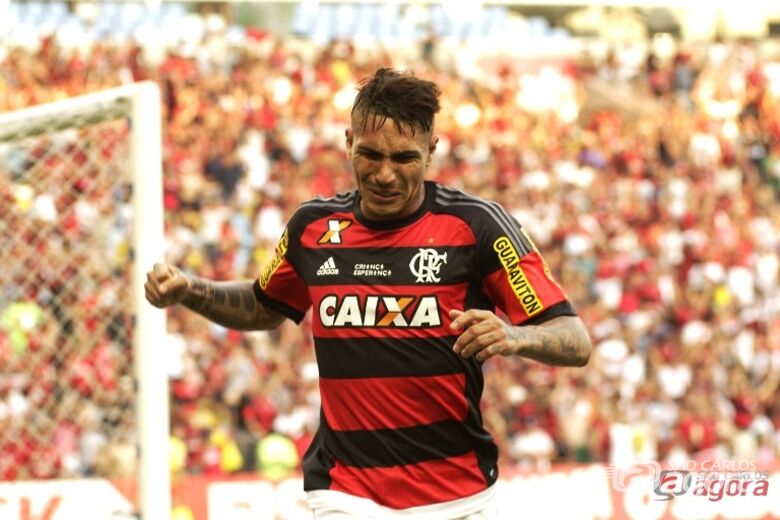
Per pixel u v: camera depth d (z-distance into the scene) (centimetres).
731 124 6003
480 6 6103
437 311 1129
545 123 5809
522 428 4316
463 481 1161
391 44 5841
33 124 1755
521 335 1048
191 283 1224
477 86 5788
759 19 6400
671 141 5862
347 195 1193
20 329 2169
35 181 1977
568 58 6038
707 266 5341
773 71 6194
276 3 5794
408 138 1077
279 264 1221
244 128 5247
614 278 5188
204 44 5459
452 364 1133
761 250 5534
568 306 1125
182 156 5041
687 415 4619
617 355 4756
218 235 4803
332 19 5919
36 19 5325
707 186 5719
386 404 1140
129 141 1723
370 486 1151
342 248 1158
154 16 5509
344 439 1161
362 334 1140
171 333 4125
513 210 5378
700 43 6209
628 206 5503
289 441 3953
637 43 6162
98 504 1842
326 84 5522
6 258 2100
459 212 1141
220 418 4025
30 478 2189
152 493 1655
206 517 2923
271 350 4234
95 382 2103
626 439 4359
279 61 5478
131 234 1709
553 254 5241
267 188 5072
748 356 5044
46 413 2195
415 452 1145
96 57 5247
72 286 2111
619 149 5769
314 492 1179
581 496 3081
